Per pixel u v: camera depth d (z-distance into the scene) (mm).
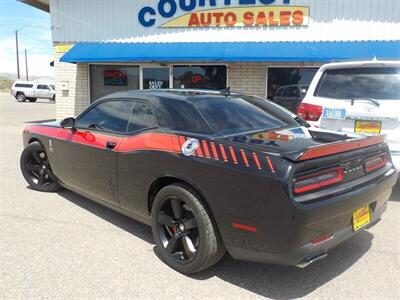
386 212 5168
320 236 3090
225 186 3215
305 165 3033
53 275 3520
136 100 4395
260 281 3475
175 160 3598
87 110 5035
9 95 52906
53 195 5922
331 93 5727
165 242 3791
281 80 11859
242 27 12008
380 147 3877
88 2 12680
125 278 3492
